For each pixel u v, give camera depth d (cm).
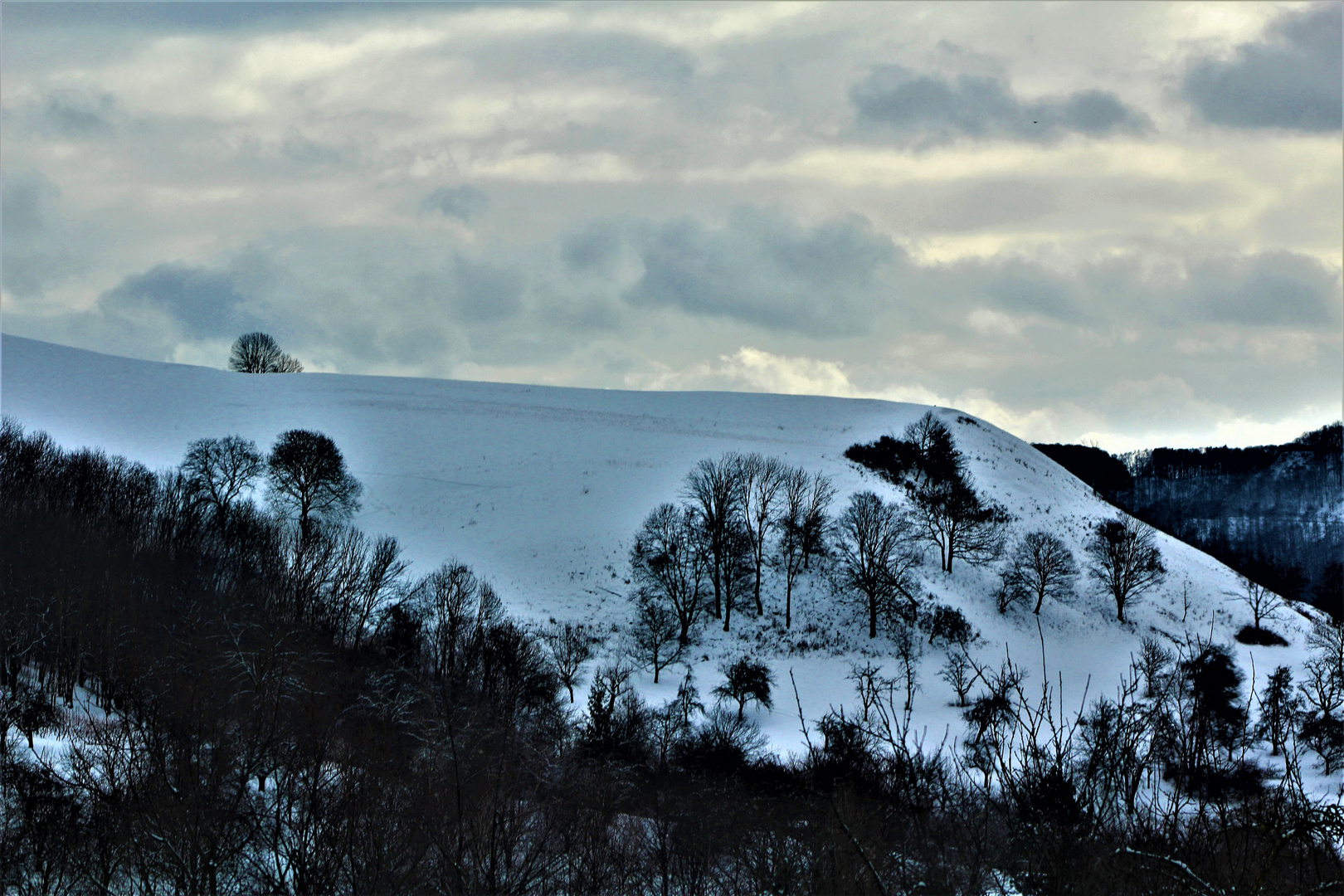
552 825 3653
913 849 1808
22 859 3559
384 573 11269
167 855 3325
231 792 3566
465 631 9769
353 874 3269
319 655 6662
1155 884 1520
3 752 4391
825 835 1980
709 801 4384
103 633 7388
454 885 3095
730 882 3170
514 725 5266
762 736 8144
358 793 3541
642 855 3831
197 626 6912
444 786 3441
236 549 10944
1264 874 1409
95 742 4316
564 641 10650
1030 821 1627
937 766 1920
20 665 6912
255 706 4294
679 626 11638
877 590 11912
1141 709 1858
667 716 7662
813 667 11000
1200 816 1611
